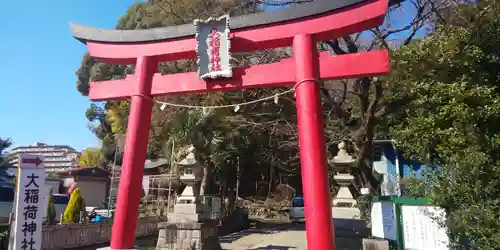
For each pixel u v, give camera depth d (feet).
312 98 23.47
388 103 40.50
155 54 28.78
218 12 57.21
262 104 62.59
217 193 82.17
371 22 23.91
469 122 23.79
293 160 74.84
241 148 77.77
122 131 98.78
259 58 53.78
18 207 28.07
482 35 27.22
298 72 24.34
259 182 116.98
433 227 25.03
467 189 20.17
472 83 26.32
